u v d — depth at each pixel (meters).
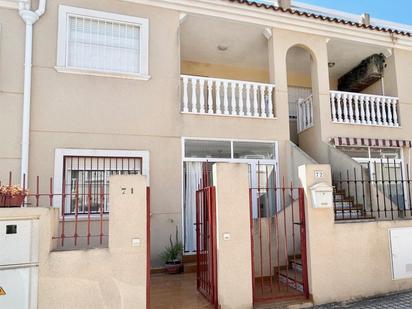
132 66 8.61
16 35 7.64
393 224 6.53
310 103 10.97
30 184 7.40
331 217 6.05
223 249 5.37
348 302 5.91
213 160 9.11
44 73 7.75
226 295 5.29
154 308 5.42
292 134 12.75
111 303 4.75
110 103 8.16
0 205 4.76
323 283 5.85
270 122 9.63
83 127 7.90
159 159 8.41
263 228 7.48
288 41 10.05
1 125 7.36
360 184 8.59
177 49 8.89
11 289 4.40
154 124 8.47
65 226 7.52
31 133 7.54
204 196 6.29
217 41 10.65
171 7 8.89
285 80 9.91
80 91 7.97
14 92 7.51
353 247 6.14
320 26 10.22
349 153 10.80
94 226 7.71
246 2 9.14
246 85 9.62
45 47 7.82
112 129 8.11
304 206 6.05
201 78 9.12
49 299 4.53
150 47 8.66
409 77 11.43
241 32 10.10
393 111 11.18
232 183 5.55
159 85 8.62
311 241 5.87
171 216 8.34
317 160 10.37
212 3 9.02
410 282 6.48
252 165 9.48
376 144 10.60
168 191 8.39
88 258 4.74
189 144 8.95
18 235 4.49
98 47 8.38
